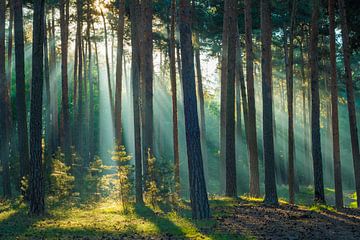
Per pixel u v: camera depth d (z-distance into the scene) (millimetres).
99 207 21703
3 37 25625
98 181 23953
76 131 40469
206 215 16906
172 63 26703
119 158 21594
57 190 22984
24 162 22859
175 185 21703
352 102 23422
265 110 22422
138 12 27484
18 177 27156
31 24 48375
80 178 26609
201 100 35219
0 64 25469
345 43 23203
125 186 21391
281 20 34312
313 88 23375
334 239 14008
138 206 21219
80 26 39875
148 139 24438
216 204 21906
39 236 13594
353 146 23484
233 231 14750
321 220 17844
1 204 21797
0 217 17734
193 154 16844
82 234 14055
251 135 26531
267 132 22391
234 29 24781
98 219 17375
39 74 18344
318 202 23281
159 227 15250
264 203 22391
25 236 13578
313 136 23469
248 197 25375
